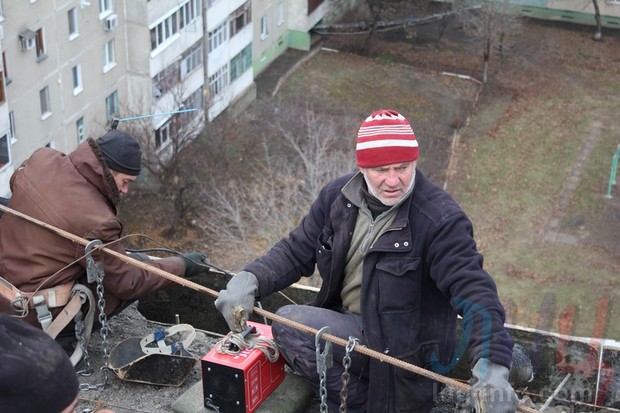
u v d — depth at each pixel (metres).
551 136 31.02
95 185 4.46
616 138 30.30
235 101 30.98
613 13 36.69
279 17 33.88
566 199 25.97
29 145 23.55
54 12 23.14
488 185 28.42
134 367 4.50
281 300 5.42
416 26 36.28
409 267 3.66
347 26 36.06
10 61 22.14
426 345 3.83
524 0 37.16
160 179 25.66
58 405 2.23
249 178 27.03
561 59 35.25
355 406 3.98
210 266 4.96
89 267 4.27
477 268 3.58
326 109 32.09
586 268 17.27
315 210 4.02
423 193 3.70
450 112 32.56
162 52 26.50
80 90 25.02
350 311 4.01
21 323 2.27
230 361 3.93
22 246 4.43
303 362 3.98
